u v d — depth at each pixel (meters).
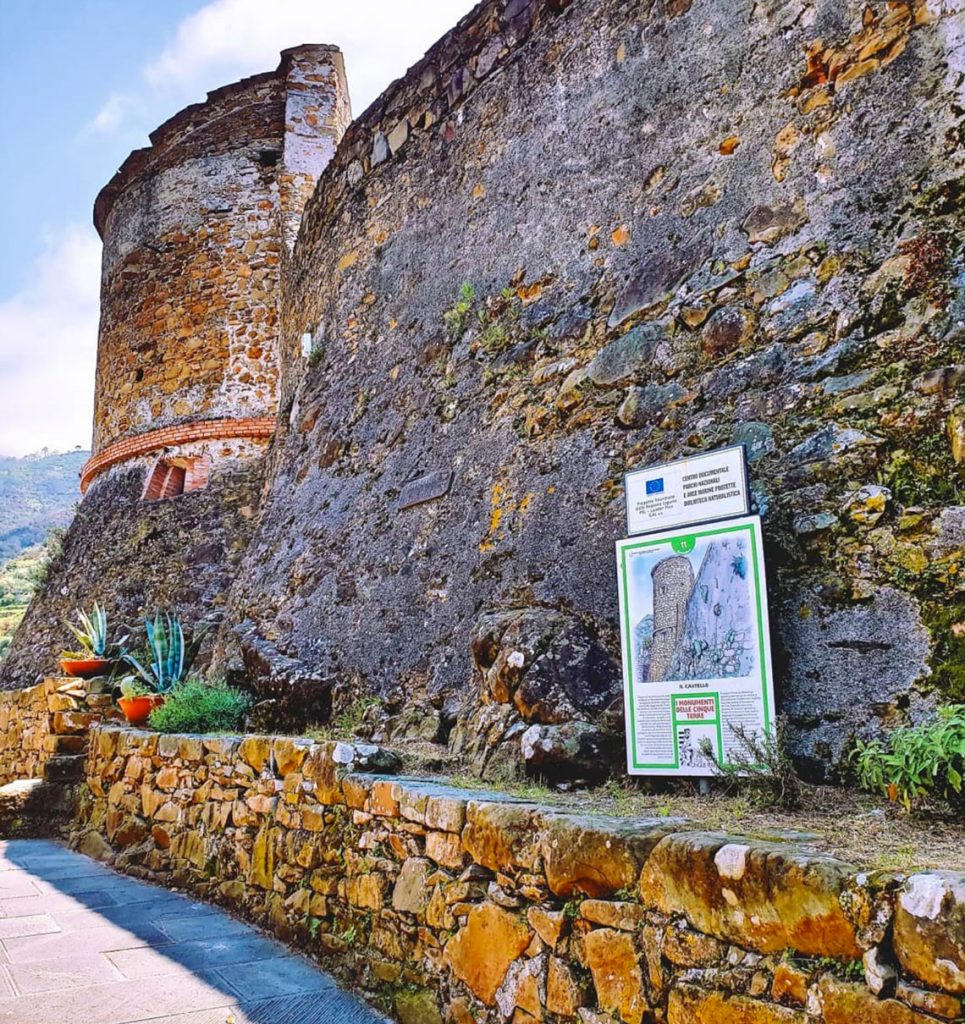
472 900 2.78
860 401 3.40
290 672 5.78
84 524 11.30
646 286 4.65
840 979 1.73
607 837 2.29
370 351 7.02
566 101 5.64
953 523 2.95
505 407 5.27
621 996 2.17
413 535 5.54
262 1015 3.09
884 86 3.82
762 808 2.66
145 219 11.96
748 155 4.35
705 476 3.24
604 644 3.81
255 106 11.91
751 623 2.94
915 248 3.47
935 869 1.78
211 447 10.48
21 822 7.27
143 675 7.93
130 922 4.38
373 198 7.51
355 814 3.60
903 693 2.84
